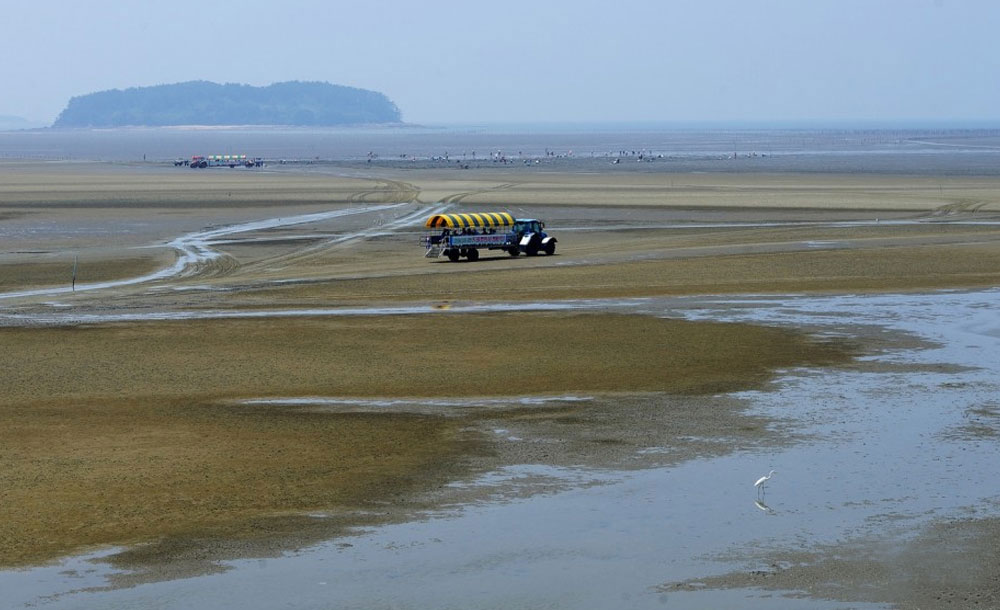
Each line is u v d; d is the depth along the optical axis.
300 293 88.88
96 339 69.06
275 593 30.42
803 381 56.84
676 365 60.84
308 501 38.09
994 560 32.41
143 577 31.52
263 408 51.62
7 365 61.44
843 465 42.03
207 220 159.38
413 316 77.31
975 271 98.88
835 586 30.72
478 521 36.09
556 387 55.84
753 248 116.31
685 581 31.20
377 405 52.19
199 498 38.38
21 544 34.00
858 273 98.06
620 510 37.06
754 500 37.97
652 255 111.81
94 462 42.59
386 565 32.44
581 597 30.17
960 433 46.75
